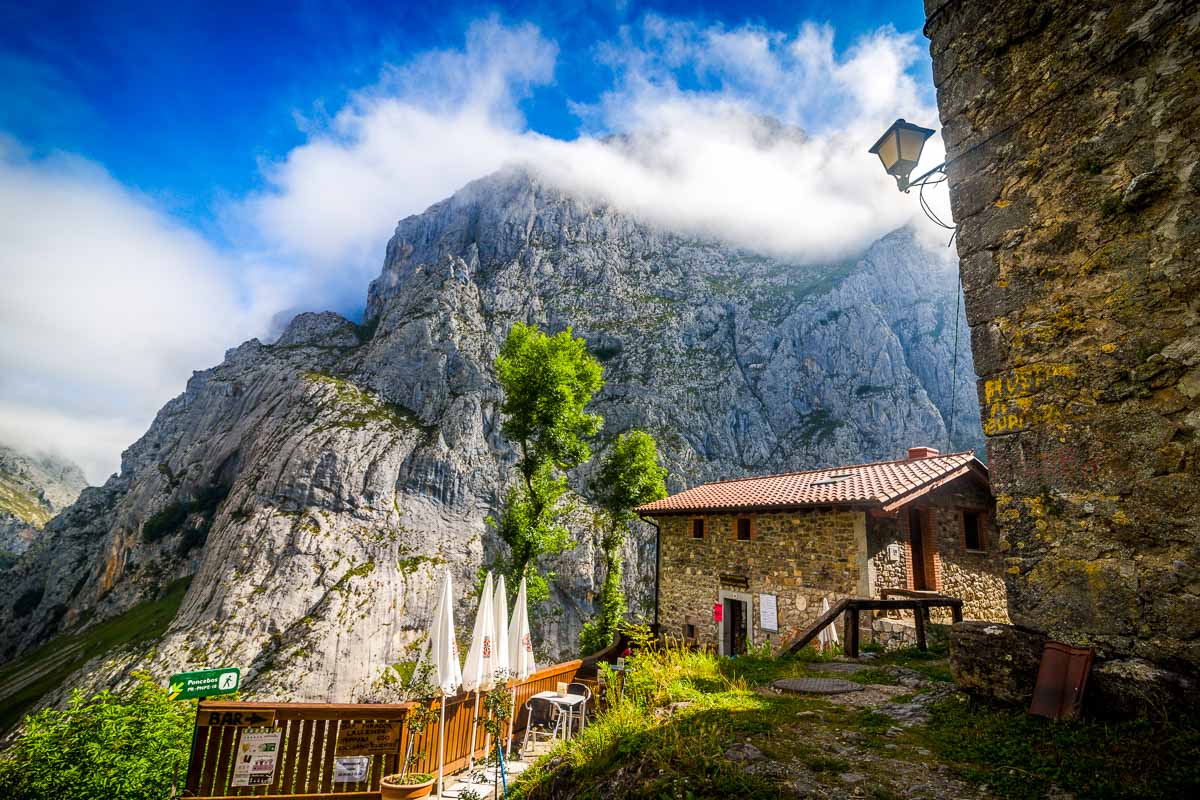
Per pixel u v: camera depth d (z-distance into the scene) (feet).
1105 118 12.78
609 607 106.32
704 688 18.92
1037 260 13.83
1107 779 9.26
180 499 335.88
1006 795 9.45
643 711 16.79
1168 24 11.85
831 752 11.90
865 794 9.84
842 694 17.48
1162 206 11.69
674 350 333.01
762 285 382.83
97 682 192.54
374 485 252.62
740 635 55.67
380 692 194.70
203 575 237.45
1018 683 12.70
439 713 25.29
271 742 21.08
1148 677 10.66
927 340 334.03
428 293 333.83
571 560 235.20
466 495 264.93
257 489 253.24
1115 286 12.32
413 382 302.25
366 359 323.57
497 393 300.61
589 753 14.90
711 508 59.21
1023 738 11.25
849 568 45.73
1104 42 12.90
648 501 114.83
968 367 321.52
